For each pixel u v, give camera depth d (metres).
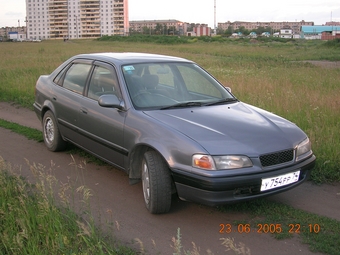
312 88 11.55
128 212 4.29
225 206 4.39
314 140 6.20
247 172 3.78
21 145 6.77
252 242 3.69
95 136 5.09
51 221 3.54
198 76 5.46
